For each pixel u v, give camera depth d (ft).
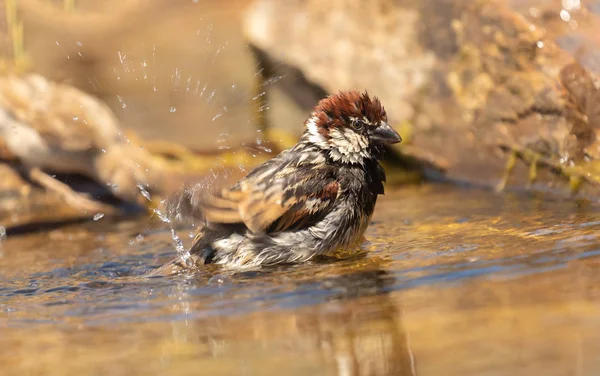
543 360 16.51
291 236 32.22
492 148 44.45
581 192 38.14
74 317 23.86
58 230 41.81
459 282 23.24
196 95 67.00
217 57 72.54
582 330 17.78
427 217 37.27
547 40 41.91
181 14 82.23
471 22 46.26
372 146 34.68
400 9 52.16
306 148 34.65
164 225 41.47
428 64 49.24
